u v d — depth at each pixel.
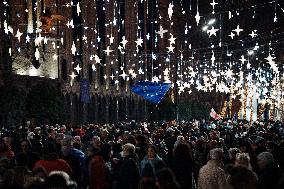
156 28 81.62
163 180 6.84
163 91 27.20
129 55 74.62
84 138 24.36
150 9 81.25
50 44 51.69
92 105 63.62
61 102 43.72
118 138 21.91
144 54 74.75
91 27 64.00
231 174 7.40
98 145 14.81
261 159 10.82
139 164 14.32
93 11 64.62
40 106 41.97
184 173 13.96
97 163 13.18
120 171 12.22
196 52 94.44
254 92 65.19
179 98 77.12
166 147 21.31
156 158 13.16
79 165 13.71
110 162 14.70
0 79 42.41
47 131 28.78
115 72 70.44
